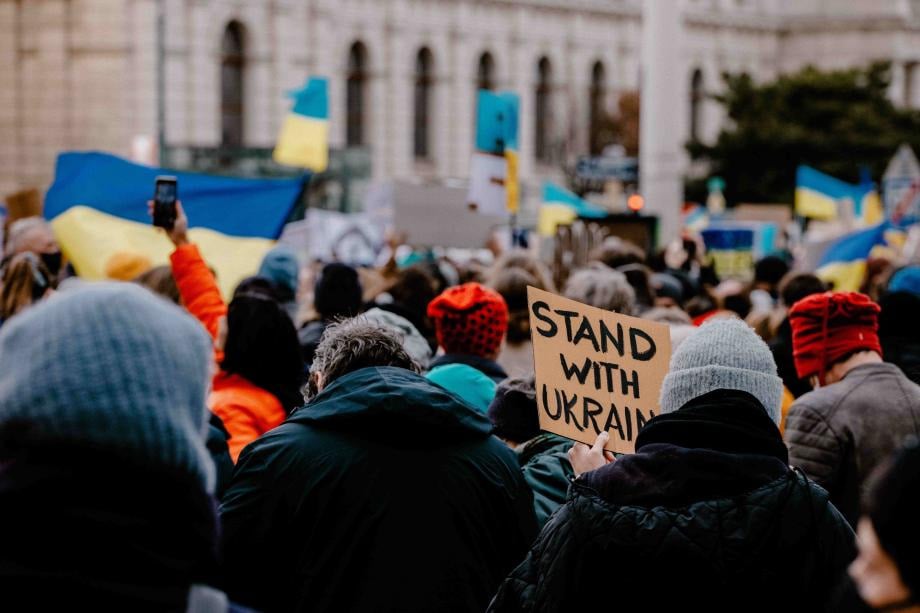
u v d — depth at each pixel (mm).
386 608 6793
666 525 5902
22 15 75125
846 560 6020
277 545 6922
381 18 89875
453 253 39031
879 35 115688
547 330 7422
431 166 94062
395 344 7512
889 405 8773
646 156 32000
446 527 6922
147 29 74312
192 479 4031
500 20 97688
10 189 75438
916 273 16656
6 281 12625
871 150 85500
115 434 3904
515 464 7273
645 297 15648
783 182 86375
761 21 116062
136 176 17094
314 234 35531
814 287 13438
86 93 74625
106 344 3943
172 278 11250
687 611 5879
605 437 7297
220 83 78438
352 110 89688
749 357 6328
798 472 6141
